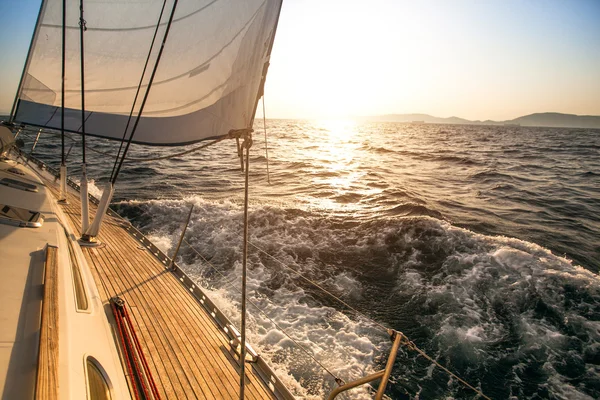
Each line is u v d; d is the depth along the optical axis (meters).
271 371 3.80
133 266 5.72
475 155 37.41
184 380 3.61
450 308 7.84
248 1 2.34
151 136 3.04
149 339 4.10
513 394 5.86
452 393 5.82
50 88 4.72
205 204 13.88
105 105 3.68
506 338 7.02
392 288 8.64
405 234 11.17
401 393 5.75
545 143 60.91
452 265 9.59
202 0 2.57
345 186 19.67
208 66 2.51
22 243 3.73
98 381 2.70
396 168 27.73
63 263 3.64
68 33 3.91
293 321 7.17
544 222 14.67
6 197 4.93
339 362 6.17
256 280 8.63
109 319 4.14
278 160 30.55
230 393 3.54
